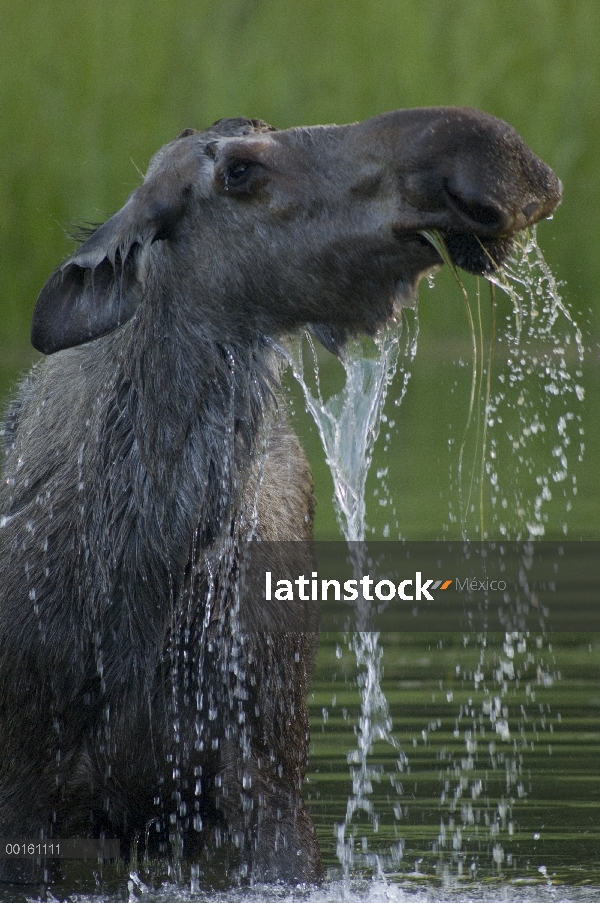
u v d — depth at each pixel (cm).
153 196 1683
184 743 1709
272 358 1702
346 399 1852
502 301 5253
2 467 2042
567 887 1769
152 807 1748
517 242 1591
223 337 1677
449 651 2809
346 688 2594
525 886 1766
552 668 2680
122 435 1697
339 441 1844
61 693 1689
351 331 1677
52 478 1750
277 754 1755
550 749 2280
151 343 1688
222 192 1645
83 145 6109
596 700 2506
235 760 1719
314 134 1636
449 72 6212
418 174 1543
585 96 6109
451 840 1939
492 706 2480
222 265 1661
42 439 1803
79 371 1817
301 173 1620
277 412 1756
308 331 1725
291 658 1795
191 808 1755
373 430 1845
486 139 1530
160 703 1700
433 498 3822
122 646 1681
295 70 6259
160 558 1669
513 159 1530
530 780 2144
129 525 1677
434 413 4672
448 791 2122
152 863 1864
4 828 1731
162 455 1670
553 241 5803
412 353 1856
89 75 6241
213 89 6197
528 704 2481
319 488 3906
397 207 1562
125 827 1764
